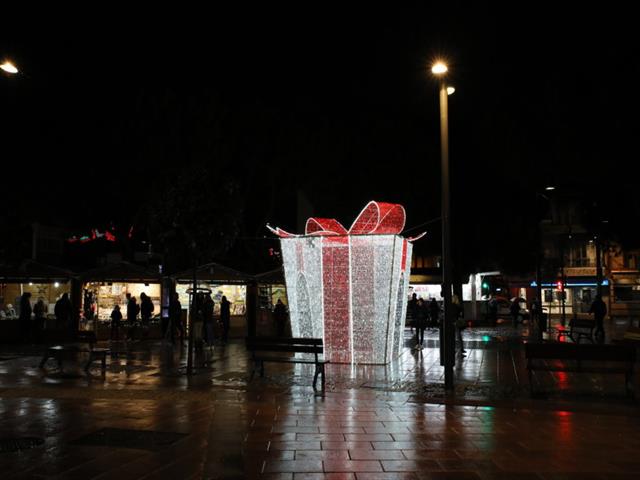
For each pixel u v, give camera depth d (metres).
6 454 6.86
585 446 7.37
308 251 16.42
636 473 6.25
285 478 6.10
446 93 12.32
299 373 13.88
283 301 27.52
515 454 6.99
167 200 18.48
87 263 36.50
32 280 23.80
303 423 8.62
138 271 24.20
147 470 6.30
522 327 34.66
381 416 9.14
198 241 17.97
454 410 9.65
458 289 32.28
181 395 10.86
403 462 6.67
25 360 16.41
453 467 6.47
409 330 30.31
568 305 53.59
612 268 52.41
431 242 33.09
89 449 7.09
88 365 14.34
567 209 34.31
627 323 40.94
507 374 13.88
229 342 23.41
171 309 21.88
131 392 11.12
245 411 9.45
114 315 23.14
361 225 15.90
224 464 6.54
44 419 8.73
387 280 15.71
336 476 6.17
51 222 27.75
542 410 9.66
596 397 10.86
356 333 15.84
